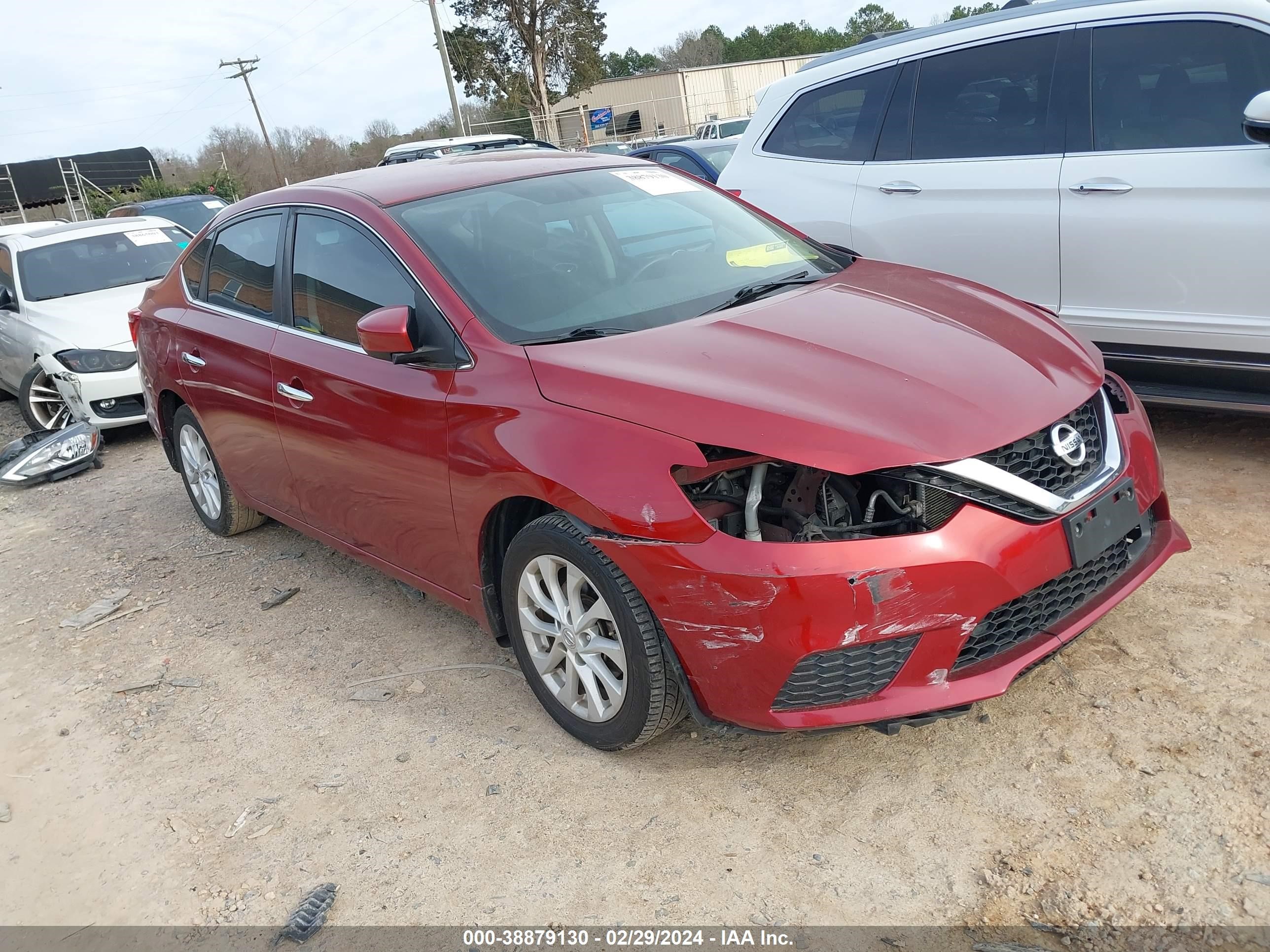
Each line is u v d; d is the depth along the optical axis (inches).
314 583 179.6
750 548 94.7
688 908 93.0
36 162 1893.5
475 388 118.1
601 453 103.1
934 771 105.7
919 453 93.2
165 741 136.0
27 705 152.1
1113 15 168.6
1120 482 106.0
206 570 192.7
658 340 115.3
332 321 145.5
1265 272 151.3
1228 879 86.1
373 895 101.3
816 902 91.4
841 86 209.2
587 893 97.0
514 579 119.0
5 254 340.8
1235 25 154.6
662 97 1704.0
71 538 223.9
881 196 199.3
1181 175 158.1
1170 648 119.0
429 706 133.9
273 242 161.8
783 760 111.3
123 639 168.6
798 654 93.7
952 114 189.3
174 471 267.6
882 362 106.3
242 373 163.8
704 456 97.0
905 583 92.4
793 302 126.1
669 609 99.3
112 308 309.0
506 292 127.1
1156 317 164.6
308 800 118.1
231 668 153.0
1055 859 91.6
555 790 112.5
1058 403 103.4
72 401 291.9
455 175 150.7
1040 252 176.7
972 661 98.1
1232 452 171.2
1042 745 106.7
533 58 1781.5
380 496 138.0
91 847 116.4
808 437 94.9
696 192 161.0
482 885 100.3
